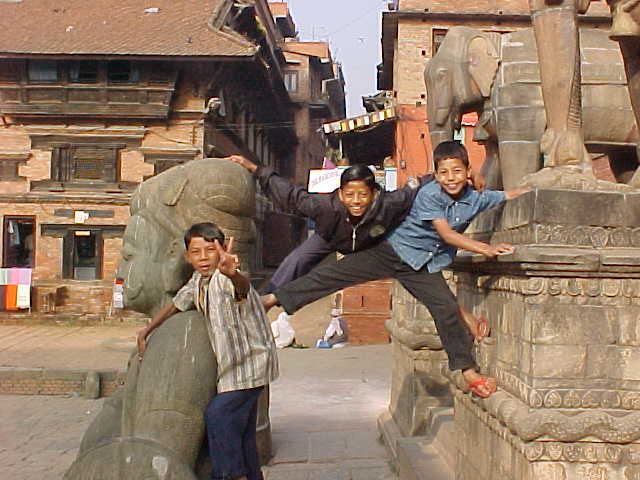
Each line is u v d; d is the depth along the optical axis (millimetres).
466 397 4250
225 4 24172
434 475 4672
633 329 3102
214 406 3578
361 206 3664
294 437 7652
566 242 3156
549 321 3094
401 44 19750
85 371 11438
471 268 4020
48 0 24312
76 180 22594
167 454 3359
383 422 7652
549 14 3879
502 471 3465
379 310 16531
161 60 21328
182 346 3621
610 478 3027
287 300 3920
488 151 6355
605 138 5723
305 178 39812
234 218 6172
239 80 25344
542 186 3662
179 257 5836
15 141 22594
